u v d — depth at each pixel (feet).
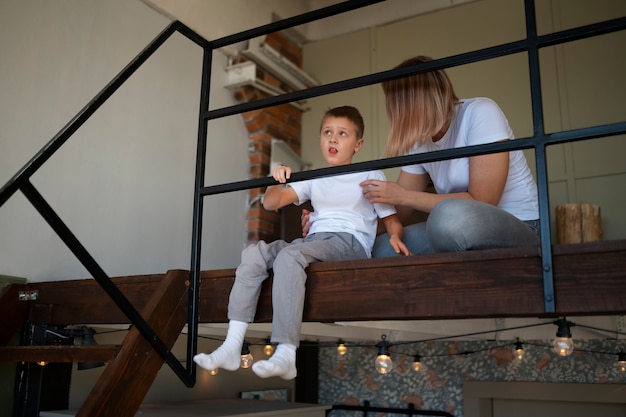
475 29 13.89
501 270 4.08
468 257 4.21
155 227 10.97
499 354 12.94
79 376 9.46
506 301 4.02
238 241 12.96
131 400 4.76
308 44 15.85
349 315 4.61
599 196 12.01
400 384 13.89
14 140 8.67
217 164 12.66
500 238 4.48
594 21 12.68
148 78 11.23
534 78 3.98
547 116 12.78
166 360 4.92
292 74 14.40
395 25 14.84
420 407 13.53
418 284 4.37
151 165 11.06
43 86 9.21
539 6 13.26
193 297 5.24
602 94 12.40
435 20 14.39
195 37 5.56
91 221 9.75
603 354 11.94
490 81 13.50
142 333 4.76
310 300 4.80
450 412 13.17
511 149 3.99
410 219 7.45
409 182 6.53
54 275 9.05
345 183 6.06
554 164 12.51
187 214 11.73
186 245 11.60
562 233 10.44
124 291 6.29
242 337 4.81
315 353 15.02
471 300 4.15
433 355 13.50
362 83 4.54
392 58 14.70
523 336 9.55
